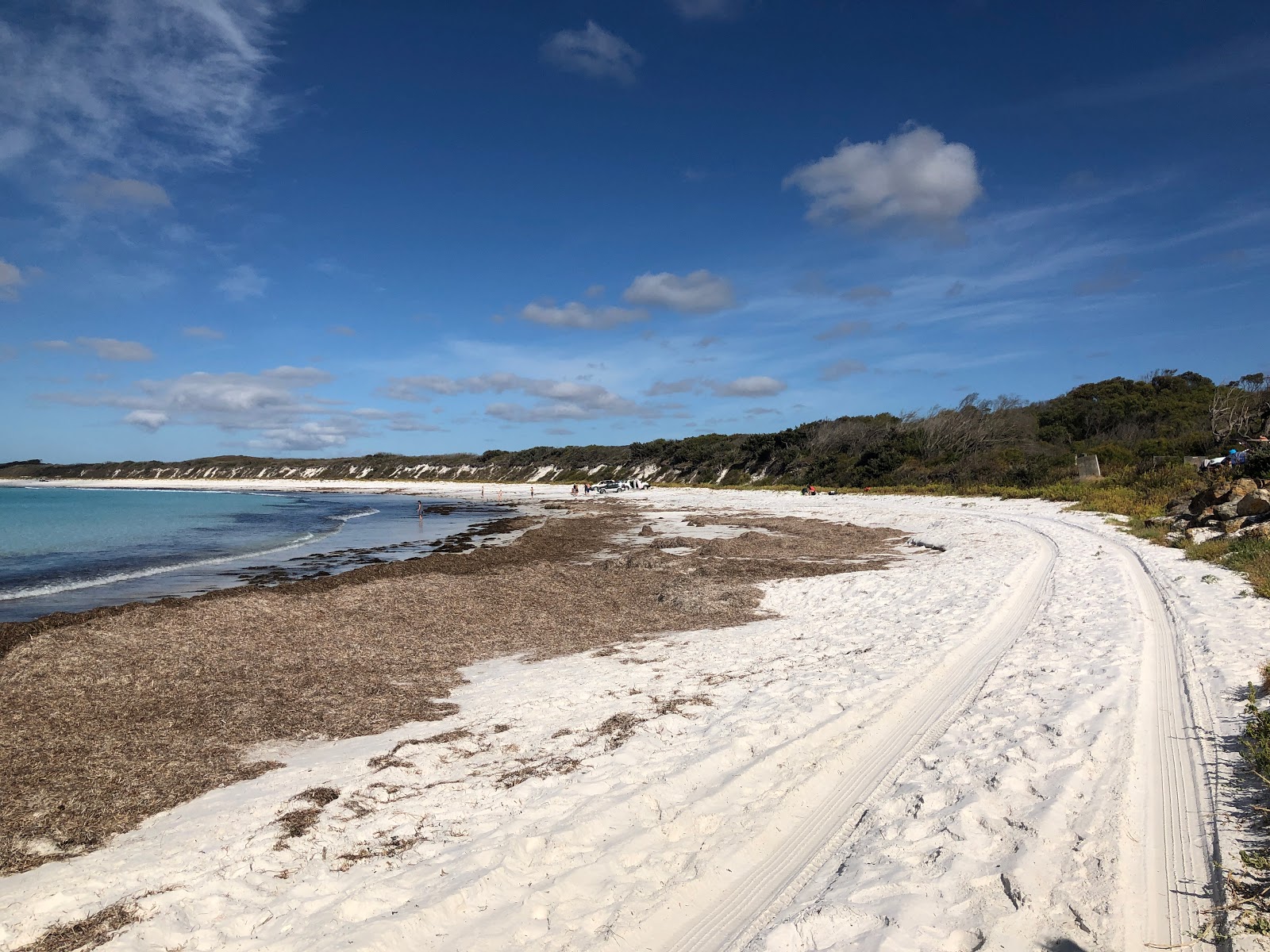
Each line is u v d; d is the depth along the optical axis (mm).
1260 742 4801
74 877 4664
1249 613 9039
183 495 75500
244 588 15250
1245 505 16328
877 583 15492
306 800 5723
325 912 3996
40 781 6184
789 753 5914
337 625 11680
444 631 11883
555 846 4566
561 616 13219
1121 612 10094
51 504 55375
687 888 4078
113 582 18953
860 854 4273
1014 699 6758
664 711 7473
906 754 5816
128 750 6895
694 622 12875
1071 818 4328
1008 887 3689
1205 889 3602
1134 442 44031
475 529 34375
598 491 66125
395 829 5082
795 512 37219
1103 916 3396
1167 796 4582
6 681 8375
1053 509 28609
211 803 5820
